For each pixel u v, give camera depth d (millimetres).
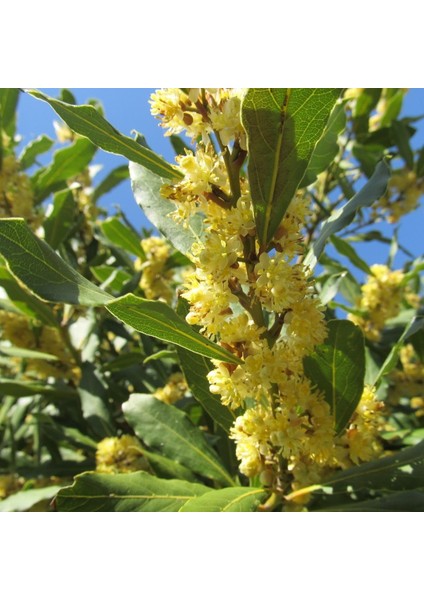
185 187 260
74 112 266
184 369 354
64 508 303
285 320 270
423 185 722
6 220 246
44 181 650
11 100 694
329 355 328
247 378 267
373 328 631
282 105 232
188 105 267
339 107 410
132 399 410
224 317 266
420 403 671
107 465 481
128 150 273
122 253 657
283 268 256
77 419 619
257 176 246
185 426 401
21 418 663
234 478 409
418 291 828
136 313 237
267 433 289
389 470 306
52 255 256
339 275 448
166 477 385
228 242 256
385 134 749
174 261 625
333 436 310
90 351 602
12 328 611
